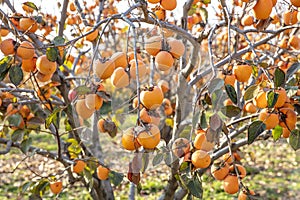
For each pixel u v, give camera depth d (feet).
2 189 30.76
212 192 28.43
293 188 29.84
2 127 11.35
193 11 9.79
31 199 10.07
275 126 7.32
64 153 11.44
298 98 7.27
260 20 7.58
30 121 10.16
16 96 10.02
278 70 6.80
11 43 7.33
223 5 7.48
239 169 8.56
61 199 27.07
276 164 35.12
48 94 10.09
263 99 7.07
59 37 7.43
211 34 7.45
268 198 28.12
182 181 7.80
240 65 7.29
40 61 7.49
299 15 7.95
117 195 27.45
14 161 39.17
